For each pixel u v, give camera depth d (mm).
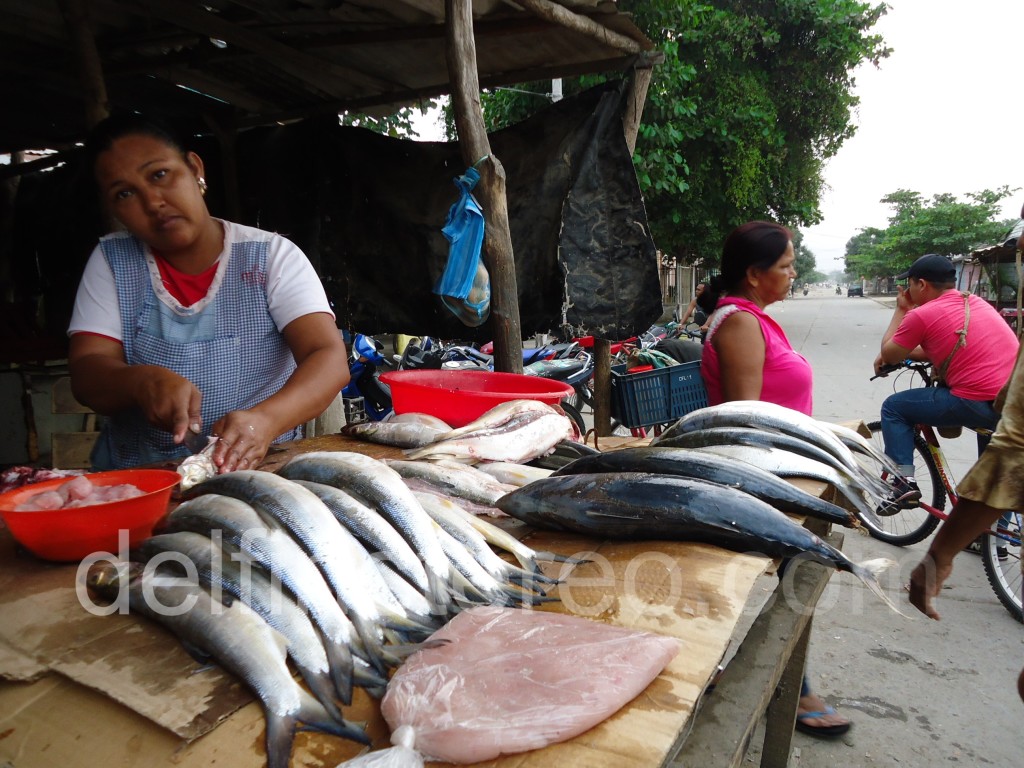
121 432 2146
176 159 1896
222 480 1405
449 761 834
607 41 3930
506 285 3408
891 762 2586
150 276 2066
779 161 13844
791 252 2613
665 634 1121
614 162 4305
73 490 1351
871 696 2982
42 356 4441
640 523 1488
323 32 4070
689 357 6660
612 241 4355
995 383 3869
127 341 2090
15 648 1037
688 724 1192
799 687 2170
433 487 1822
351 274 4738
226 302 2117
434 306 4641
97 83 3391
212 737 885
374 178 4621
